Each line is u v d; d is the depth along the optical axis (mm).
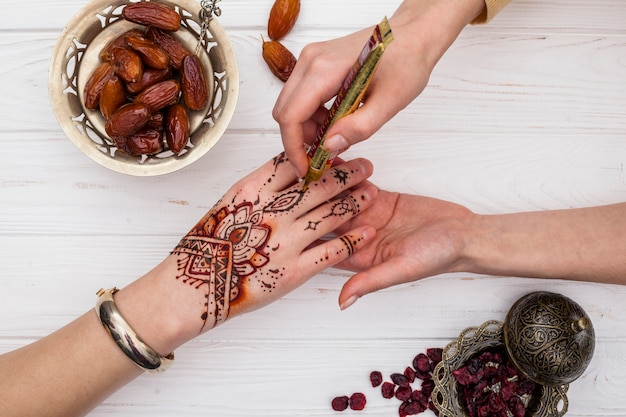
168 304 654
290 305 759
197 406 758
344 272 757
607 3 758
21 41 730
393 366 767
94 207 741
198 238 666
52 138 736
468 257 686
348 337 764
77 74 698
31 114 733
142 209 744
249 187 671
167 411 756
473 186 763
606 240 691
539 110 764
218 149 742
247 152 745
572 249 691
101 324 652
